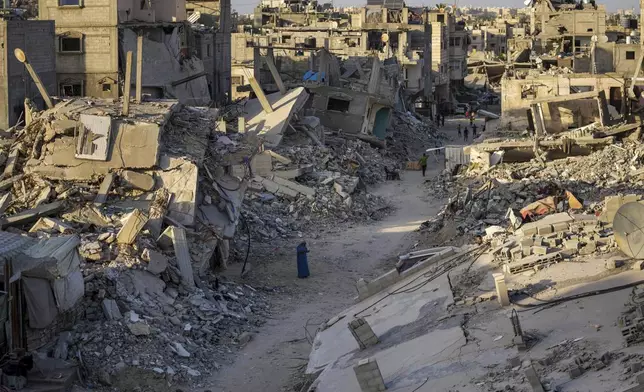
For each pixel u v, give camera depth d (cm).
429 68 8950
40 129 3119
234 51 7344
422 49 8788
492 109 9956
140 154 3019
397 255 3469
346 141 5800
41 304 2095
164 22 5266
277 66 7006
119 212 2881
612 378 1476
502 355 1739
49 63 4841
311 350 2297
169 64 5334
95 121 3034
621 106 5559
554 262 2169
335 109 6272
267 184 4269
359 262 3397
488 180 4034
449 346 1875
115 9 4994
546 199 3158
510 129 5956
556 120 5422
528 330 1803
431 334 1989
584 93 5172
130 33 5131
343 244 3681
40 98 4725
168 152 3122
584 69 7100
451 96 10262
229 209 3222
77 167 3017
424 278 2434
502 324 1889
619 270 2005
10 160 3111
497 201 3562
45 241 2244
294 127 5403
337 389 1873
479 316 1992
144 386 2120
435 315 2112
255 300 2856
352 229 3962
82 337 2216
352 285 3091
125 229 2623
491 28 15712
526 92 5909
